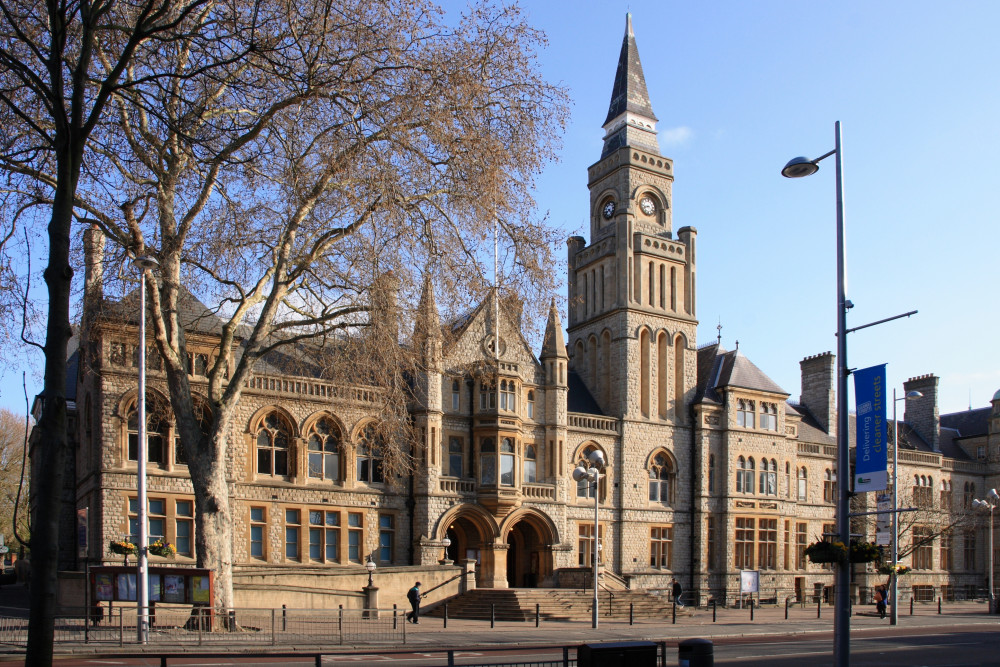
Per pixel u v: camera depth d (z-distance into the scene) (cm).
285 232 2786
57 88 1441
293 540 4303
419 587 4144
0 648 2281
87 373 3616
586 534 5319
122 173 2559
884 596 4966
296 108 2550
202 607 2569
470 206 2700
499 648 2114
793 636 3541
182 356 2950
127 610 2955
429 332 2906
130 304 3030
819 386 7000
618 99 6078
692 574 5600
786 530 6119
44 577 1316
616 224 5822
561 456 5150
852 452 6756
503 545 4806
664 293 5872
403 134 2538
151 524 3894
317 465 4453
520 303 2816
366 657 2448
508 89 2717
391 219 2580
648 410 5631
